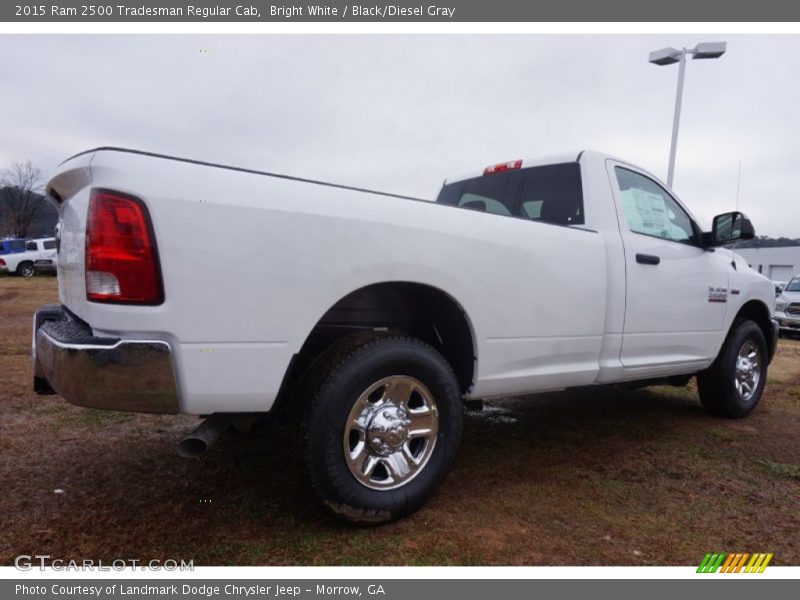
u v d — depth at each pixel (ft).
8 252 88.43
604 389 19.25
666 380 14.78
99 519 8.40
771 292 16.76
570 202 12.19
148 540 7.83
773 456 12.15
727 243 13.89
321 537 8.00
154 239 6.51
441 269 8.63
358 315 9.59
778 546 8.21
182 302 6.65
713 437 13.51
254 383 7.14
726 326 14.64
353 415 7.97
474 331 9.20
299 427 7.78
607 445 12.71
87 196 6.85
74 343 6.59
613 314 11.48
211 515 8.61
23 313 36.96
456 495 9.65
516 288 9.66
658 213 13.50
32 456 10.92
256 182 7.22
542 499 9.57
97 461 10.75
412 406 8.87
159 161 6.73
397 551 7.69
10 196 145.28
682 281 13.08
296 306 7.33
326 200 7.67
